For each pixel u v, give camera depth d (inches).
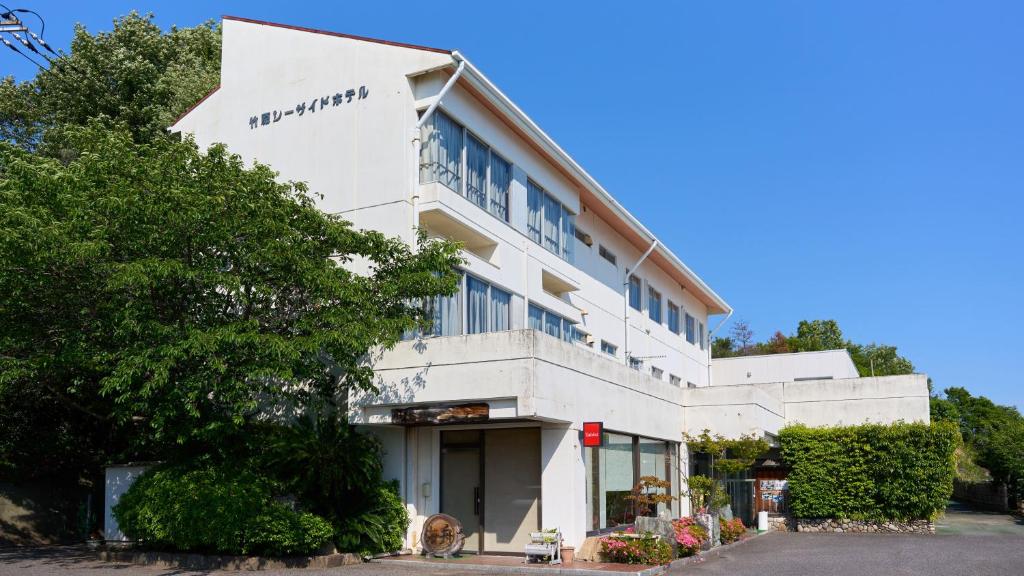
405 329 611.2
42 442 780.6
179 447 641.0
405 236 698.2
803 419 1175.6
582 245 1041.5
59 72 1187.3
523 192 860.0
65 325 597.3
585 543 631.2
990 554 720.3
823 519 1032.8
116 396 671.1
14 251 519.2
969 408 2689.5
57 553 657.0
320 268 593.9
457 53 702.5
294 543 565.6
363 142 736.3
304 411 693.9
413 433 681.6
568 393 645.9
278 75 804.0
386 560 616.4
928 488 986.7
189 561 579.2
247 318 605.3
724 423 952.3
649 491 822.5
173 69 1248.2
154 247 566.6
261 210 578.9
